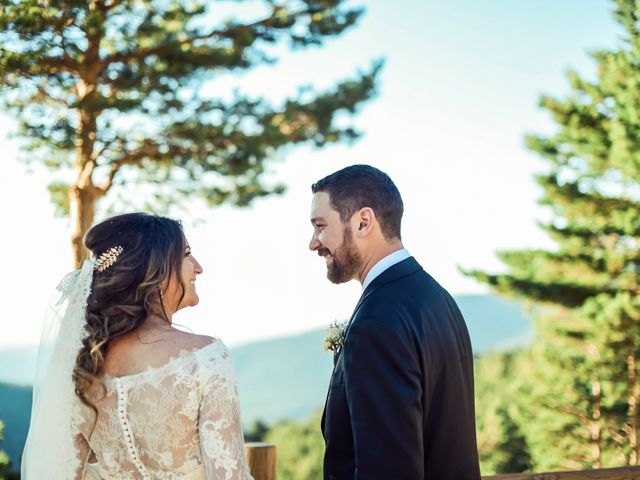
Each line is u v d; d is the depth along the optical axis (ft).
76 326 6.05
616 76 43.01
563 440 54.70
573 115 45.11
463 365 6.63
